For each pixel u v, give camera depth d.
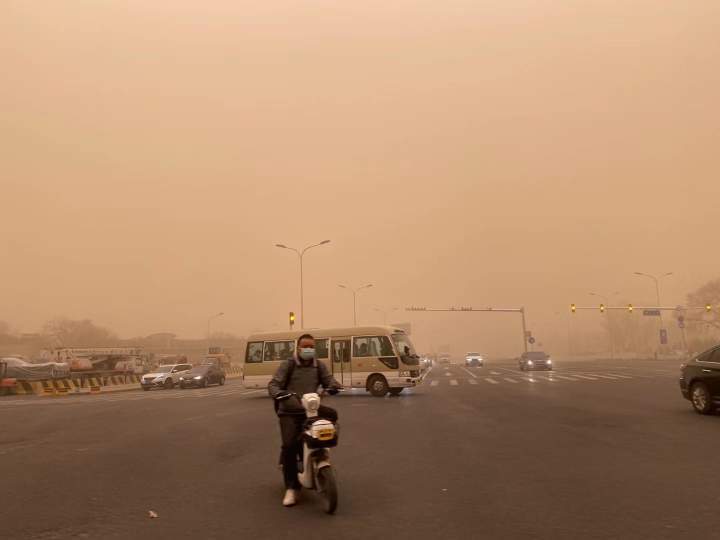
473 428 11.79
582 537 4.87
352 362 22.03
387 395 22.14
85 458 9.44
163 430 13.09
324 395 6.61
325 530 5.21
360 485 6.96
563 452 8.78
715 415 12.77
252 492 6.77
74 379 37.34
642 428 11.03
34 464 8.98
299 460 6.28
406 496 6.38
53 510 6.09
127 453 9.86
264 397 23.59
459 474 7.45
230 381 45.69
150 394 30.48
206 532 5.22
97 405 22.42
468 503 6.02
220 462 8.77
